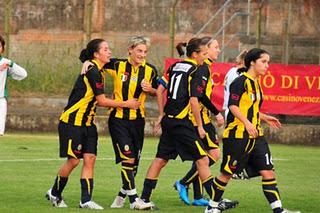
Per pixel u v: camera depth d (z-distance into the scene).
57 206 27.94
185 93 27.16
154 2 70.69
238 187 34.22
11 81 64.88
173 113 27.31
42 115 60.03
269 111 55.91
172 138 27.52
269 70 55.81
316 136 56.38
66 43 70.38
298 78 55.66
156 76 28.41
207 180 27.16
